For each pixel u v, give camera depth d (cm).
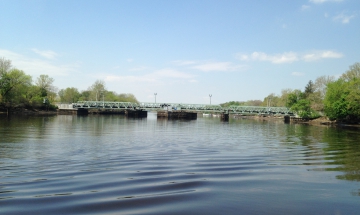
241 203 818
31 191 902
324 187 1014
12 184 994
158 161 1512
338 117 7838
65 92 15512
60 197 841
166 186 977
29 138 2650
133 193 890
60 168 1297
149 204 791
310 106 10412
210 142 2659
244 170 1288
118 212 726
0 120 5594
